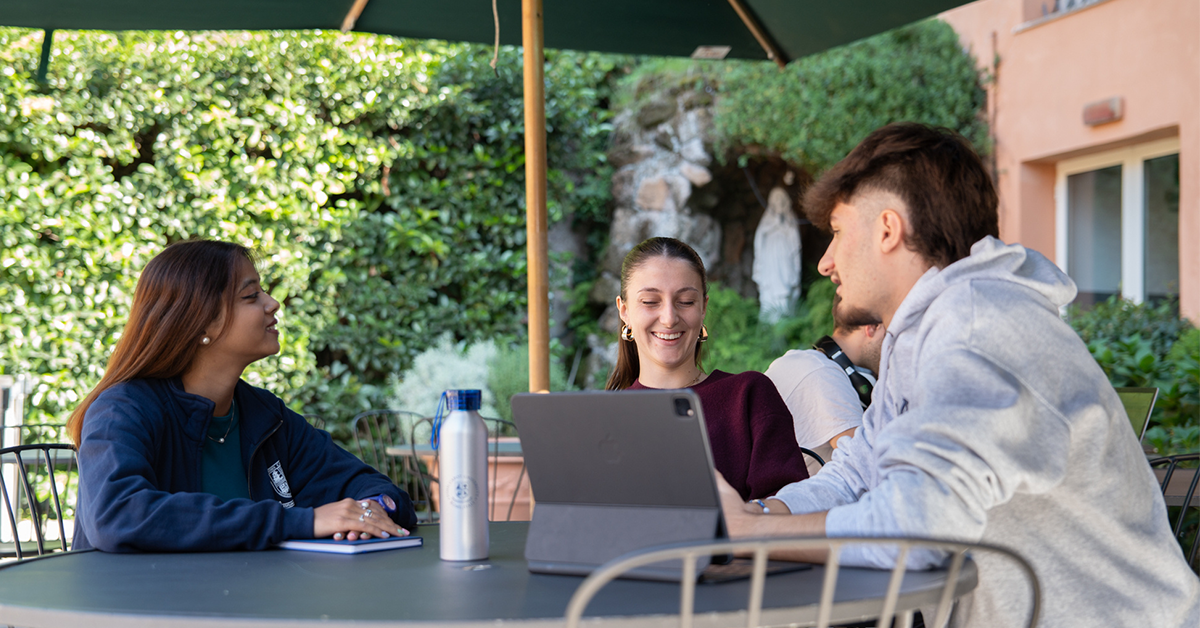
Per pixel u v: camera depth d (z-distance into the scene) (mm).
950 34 7707
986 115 7484
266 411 1932
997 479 1091
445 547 1333
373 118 6766
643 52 3734
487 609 972
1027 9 7148
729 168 8375
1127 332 5715
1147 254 6492
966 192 1307
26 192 5770
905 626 1080
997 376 1140
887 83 7660
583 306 7914
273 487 1894
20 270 5750
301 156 6488
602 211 7914
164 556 1414
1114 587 1197
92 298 5898
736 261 8609
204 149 6266
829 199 1391
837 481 1548
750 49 3684
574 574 1187
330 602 1021
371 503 1626
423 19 3426
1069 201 7168
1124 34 6297
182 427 1766
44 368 5770
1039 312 1198
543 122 3096
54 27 3197
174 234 6164
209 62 6242
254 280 1868
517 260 7145
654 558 860
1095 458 1172
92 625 981
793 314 8289
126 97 6047
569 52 7594
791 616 937
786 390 2445
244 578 1196
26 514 4172
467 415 1350
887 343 1411
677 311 2055
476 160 7074
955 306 1207
